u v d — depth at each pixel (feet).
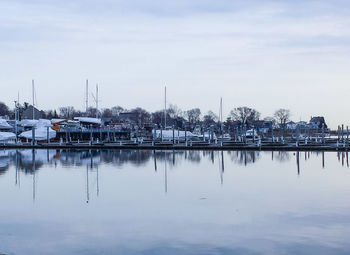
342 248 69.46
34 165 195.31
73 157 246.27
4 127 420.77
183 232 78.59
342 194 114.83
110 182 138.10
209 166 193.16
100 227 82.02
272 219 87.40
